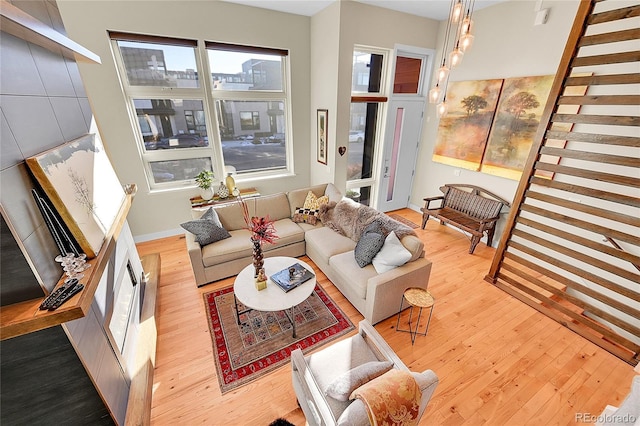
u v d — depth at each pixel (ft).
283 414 6.01
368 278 8.35
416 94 15.44
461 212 13.84
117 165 11.81
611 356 7.41
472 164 13.43
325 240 10.73
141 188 12.53
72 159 5.62
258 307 7.11
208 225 10.12
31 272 4.07
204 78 12.44
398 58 14.08
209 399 6.29
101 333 5.21
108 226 6.24
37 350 4.04
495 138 12.25
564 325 8.45
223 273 10.28
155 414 5.97
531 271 11.51
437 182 15.85
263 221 7.49
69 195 4.98
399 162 16.38
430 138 15.80
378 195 16.61
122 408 5.39
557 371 7.00
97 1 9.77
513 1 10.84
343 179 14.67
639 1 7.98
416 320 8.63
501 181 12.47
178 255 12.12
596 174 7.50
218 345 7.66
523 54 10.89
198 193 13.76
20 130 4.33
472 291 10.05
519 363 7.21
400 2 11.62
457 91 13.56
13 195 3.94
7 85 4.21
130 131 11.68
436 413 6.02
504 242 9.88
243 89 13.67
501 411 6.08
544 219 11.13
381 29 12.59
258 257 7.50
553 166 8.34
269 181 15.52
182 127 12.91
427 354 7.45
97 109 10.85
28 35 4.42
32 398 4.25
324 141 14.43
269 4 11.91
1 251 3.79
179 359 7.22
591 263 7.83
